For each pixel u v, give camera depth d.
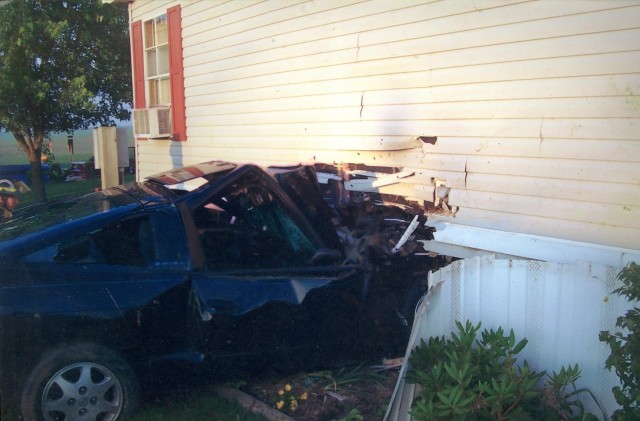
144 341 3.64
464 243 5.09
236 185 4.31
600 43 4.27
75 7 14.87
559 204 4.61
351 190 6.11
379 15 5.80
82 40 14.95
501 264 3.68
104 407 3.56
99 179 19.77
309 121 6.74
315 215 4.83
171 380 3.78
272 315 3.96
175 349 3.73
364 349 4.29
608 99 4.27
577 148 4.47
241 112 7.85
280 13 6.99
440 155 5.41
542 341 3.61
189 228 3.94
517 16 4.73
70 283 3.52
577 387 3.50
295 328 4.03
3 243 3.65
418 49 5.48
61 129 15.98
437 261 5.00
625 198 4.25
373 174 6.05
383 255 4.60
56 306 3.44
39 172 15.40
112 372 3.56
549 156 4.64
